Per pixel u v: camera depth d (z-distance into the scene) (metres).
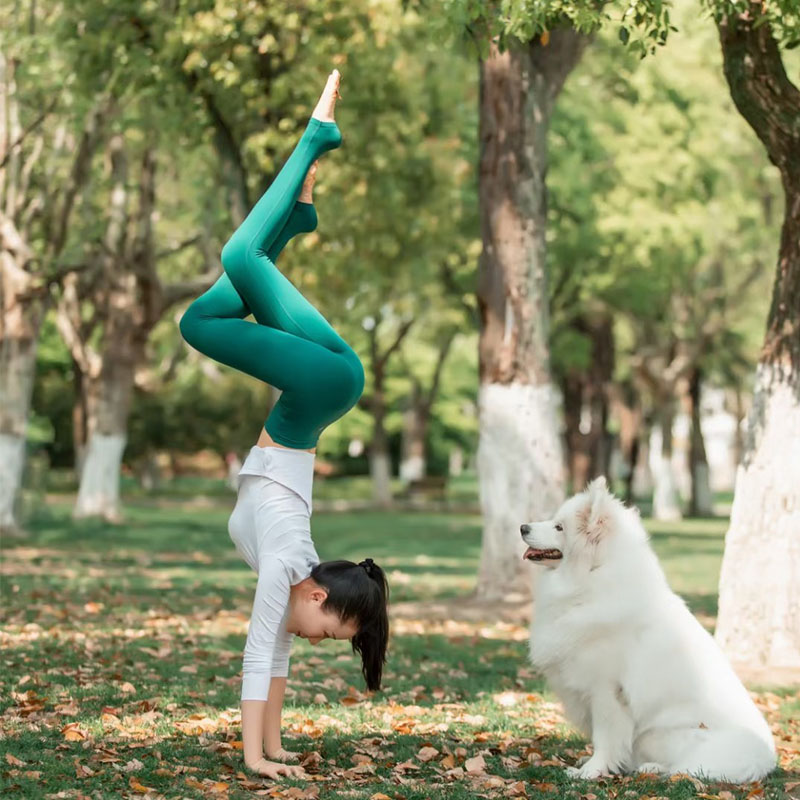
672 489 39.66
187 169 28.81
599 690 6.05
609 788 5.66
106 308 28.41
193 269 35.94
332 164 20.06
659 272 32.59
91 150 23.78
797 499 10.42
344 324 32.22
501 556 14.45
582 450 40.16
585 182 28.69
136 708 7.46
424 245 23.56
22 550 20.98
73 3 18.92
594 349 40.06
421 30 20.09
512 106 14.18
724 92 28.62
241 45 18.20
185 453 49.81
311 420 5.57
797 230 10.28
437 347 48.22
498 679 9.56
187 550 22.98
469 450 72.75
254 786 5.48
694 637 6.05
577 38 14.27
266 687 5.69
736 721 5.92
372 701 8.33
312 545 5.77
